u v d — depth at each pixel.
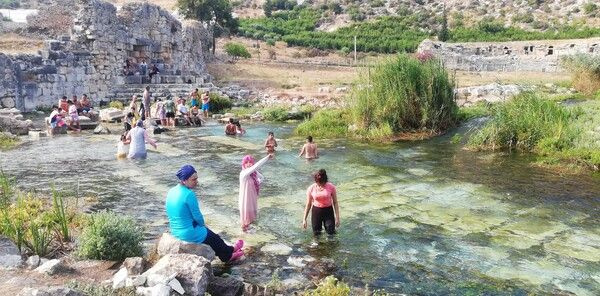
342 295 6.38
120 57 33.06
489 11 92.00
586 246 8.60
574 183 12.78
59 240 7.94
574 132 16.61
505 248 8.51
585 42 55.09
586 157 14.98
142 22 35.53
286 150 17.61
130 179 13.08
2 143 17.91
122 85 32.62
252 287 6.66
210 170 14.28
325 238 8.95
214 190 12.11
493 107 19.95
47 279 6.33
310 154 15.98
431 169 14.50
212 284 6.50
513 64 55.41
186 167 7.57
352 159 15.95
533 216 10.20
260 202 11.12
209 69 43.66
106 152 16.81
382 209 10.65
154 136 20.75
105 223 7.49
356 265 7.78
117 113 24.95
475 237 9.02
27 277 6.28
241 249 8.05
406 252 8.33
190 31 40.59
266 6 98.88
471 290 6.97
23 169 14.07
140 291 5.84
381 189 12.30
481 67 55.94
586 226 9.61
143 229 8.83
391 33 84.75
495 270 7.64
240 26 81.19
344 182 13.00
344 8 100.56
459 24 86.56
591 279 7.34
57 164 14.81
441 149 17.56
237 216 10.14
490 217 10.15
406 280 7.27
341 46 74.94
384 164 15.21
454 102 21.95
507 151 16.89
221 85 38.25
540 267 7.75
